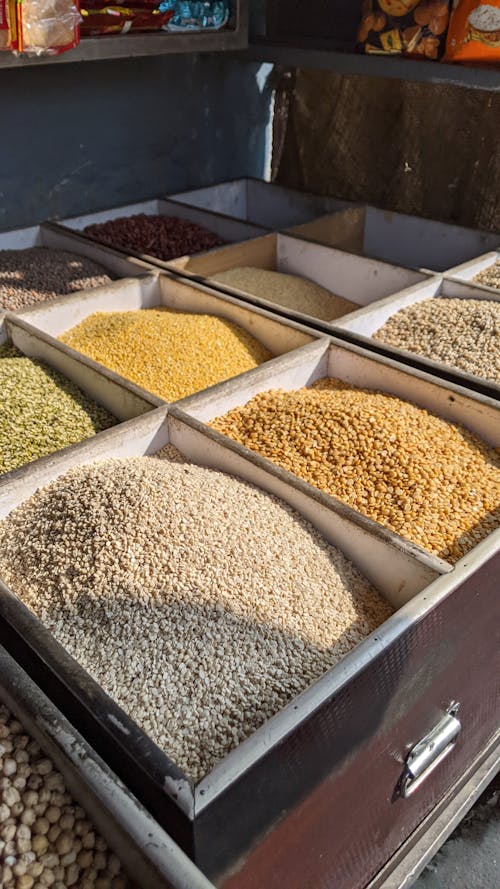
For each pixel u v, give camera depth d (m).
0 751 1.22
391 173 3.94
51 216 3.80
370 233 3.83
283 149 4.46
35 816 1.18
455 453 2.05
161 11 3.02
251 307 2.71
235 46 3.32
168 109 4.02
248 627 1.52
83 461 1.93
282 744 1.16
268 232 3.54
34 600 1.58
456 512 1.87
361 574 1.76
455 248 3.51
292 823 1.28
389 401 2.26
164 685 1.41
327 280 3.40
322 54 3.45
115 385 2.23
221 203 4.25
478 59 3.04
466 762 1.88
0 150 3.48
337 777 1.35
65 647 1.49
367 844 1.57
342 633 1.59
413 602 1.41
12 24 2.54
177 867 1.00
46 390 2.34
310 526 1.83
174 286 2.97
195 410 2.16
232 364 2.57
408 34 3.16
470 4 2.96
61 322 2.81
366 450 2.03
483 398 2.15
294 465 2.04
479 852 2.04
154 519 1.68
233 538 1.70
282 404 2.24
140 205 3.90
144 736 1.15
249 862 1.22
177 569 1.59
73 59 2.79
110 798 1.08
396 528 1.83
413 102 3.68
